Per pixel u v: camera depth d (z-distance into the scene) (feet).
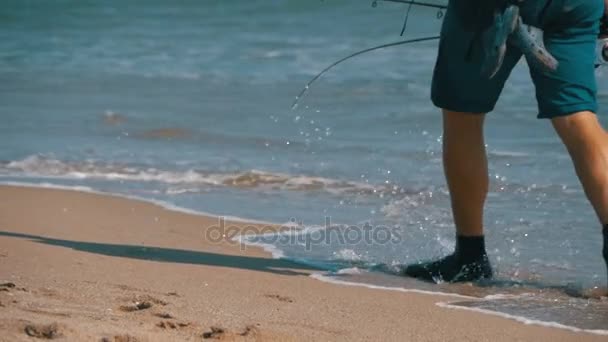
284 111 63.26
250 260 36.09
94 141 57.16
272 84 70.90
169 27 95.40
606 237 31.48
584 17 31.60
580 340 28.27
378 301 31.60
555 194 45.16
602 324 29.60
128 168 51.29
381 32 86.48
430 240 38.83
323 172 49.90
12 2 103.96
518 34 31.30
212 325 27.71
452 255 34.78
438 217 42.14
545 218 41.68
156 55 84.07
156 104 66.39
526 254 37.17
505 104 60.90
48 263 34.06
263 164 51.62
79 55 85.35
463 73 32.83
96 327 26.25
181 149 55.36
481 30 32.01
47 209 42.96
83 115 63.62
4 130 60.03
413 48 79.87
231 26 93.66
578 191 45.50
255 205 44.34
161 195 46.03
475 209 34.19
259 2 97.09
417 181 47.91
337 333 28.14
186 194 46.34
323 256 36.91
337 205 44.37
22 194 45.70
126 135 58.59
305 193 46.50
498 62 31.37
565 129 31.73
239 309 29.84
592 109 31.83
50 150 55.01
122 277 32.81
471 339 28.19
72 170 50.96
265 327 28.09
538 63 31.22
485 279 34.32
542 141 54.03
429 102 63.41
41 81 75.05
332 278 34.14
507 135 55.42
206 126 60.08
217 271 34.37
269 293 31.94
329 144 55.21
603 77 61.77
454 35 32.73
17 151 54.80
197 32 92.63
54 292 29.86
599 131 31.68
